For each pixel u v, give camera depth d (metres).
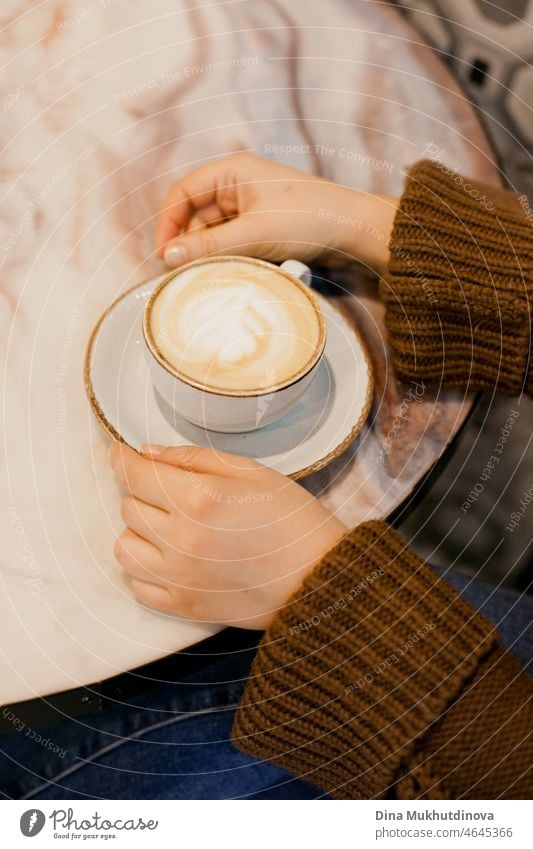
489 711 0.53
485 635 0.54
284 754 0.54
